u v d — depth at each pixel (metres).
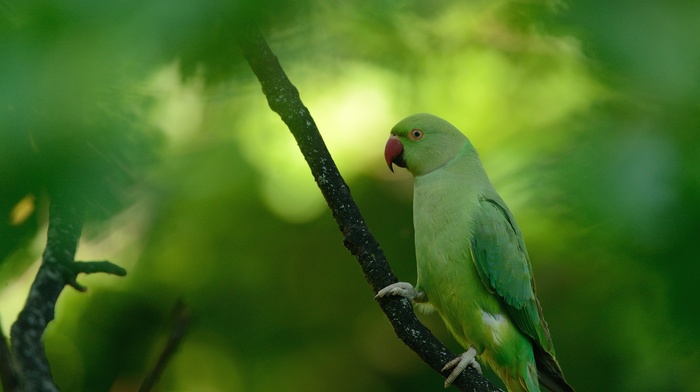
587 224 7.07
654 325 8.17
